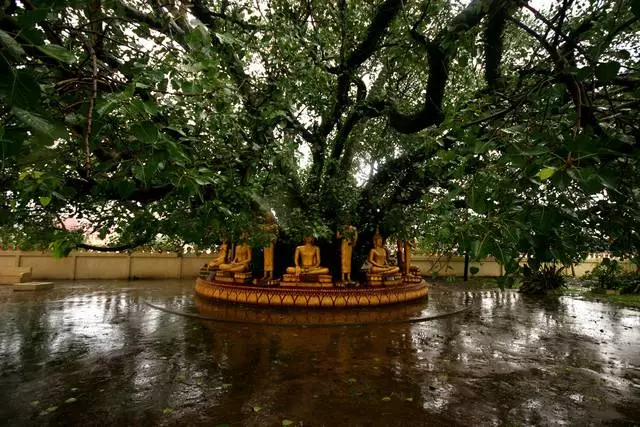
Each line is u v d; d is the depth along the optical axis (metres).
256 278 11.91
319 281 11.14
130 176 2.46
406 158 10.28
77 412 4.23
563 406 4.62
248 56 4.37
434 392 4.98
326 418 4.21
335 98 8.66
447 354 6.69
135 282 15.98
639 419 4.30
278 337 7.64
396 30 7.16
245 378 5.36
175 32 3.80
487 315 10.41
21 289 12.96
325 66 6.92
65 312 9.63
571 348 7.21
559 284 15.17
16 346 6.70
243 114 4.02
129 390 4.86
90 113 1.70
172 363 5.93
